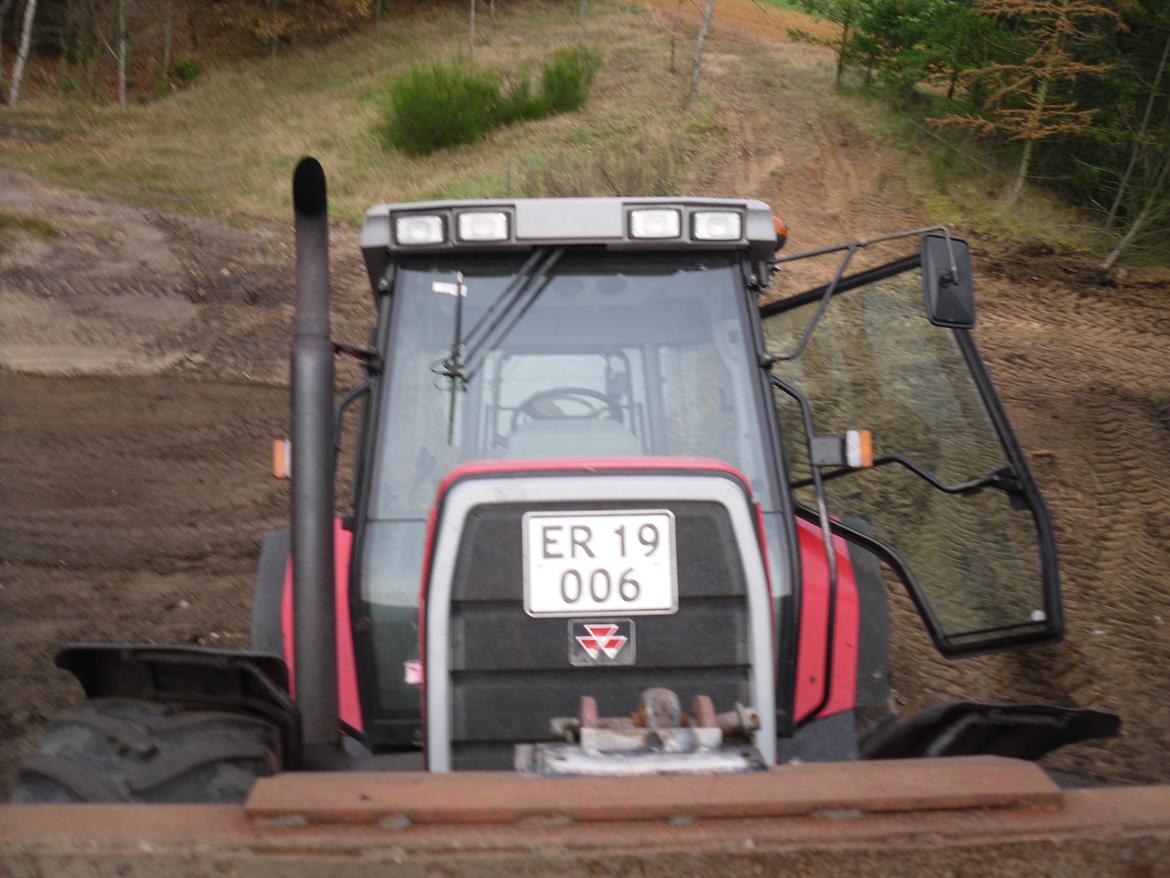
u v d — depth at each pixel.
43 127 33.16
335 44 41.25
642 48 33.94
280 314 14.87
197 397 11.60
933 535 4.55
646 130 25.55
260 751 2.86
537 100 27.73
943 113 24.83
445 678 2.95
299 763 3.06
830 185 22.00
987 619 4.11
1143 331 15.97
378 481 3.68
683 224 3.87
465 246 3.86
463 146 26.45
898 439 4.88
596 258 3.92
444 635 2.95
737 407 3.82
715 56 32.25
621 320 3.88
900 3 25.45
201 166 26.97
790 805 2.30
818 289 4.82
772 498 3.71
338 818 2.27
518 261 3.92
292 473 3.10
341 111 32.38
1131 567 7.54
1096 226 20.78
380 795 2.33
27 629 6.26
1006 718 3.26
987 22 23.02
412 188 23.69
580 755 2.59
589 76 28.91
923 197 21.52
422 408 3.78
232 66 42.06
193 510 8.49
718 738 2.65
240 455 9.88
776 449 3.77
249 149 28.70
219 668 3.01
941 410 4.53
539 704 2.97
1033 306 16.91
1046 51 21.75
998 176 22.44
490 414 3.79
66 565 7.30
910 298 4.62
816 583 3.67
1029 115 21.23
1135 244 19.83
